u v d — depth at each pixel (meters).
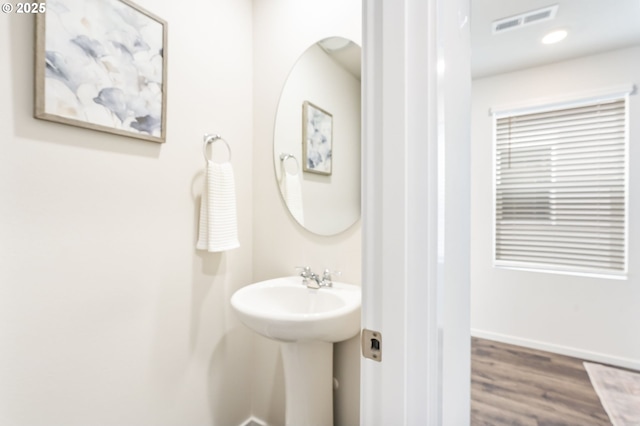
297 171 1.46
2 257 0.82
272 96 1.53
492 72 2.71
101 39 0.99
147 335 1.14
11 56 0.83
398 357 0.49
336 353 1.33
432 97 0.48
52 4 0.88
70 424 0.94
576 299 2.48
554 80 2.54
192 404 1.30
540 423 1.71
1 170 0.82
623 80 2.30
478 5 1.82
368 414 0.52
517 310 2.71
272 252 1.53
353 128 1.31
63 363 0.93
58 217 0.92
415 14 0.48
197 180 1.31
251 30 1.58
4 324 0.83
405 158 0.48
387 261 0.50
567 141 2.54
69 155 0.94
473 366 2.34
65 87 0.91
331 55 1.36
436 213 0.49
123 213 1.07
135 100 1.08
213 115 1.38
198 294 1.32
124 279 1.07
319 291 1.23
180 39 1.24
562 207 2.58
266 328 1.01
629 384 2.08
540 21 1.98
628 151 2.31
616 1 1.78
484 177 2.84
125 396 1.07
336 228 1.35
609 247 2.41
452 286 0.61
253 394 1.58
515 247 2.78
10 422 0.84
